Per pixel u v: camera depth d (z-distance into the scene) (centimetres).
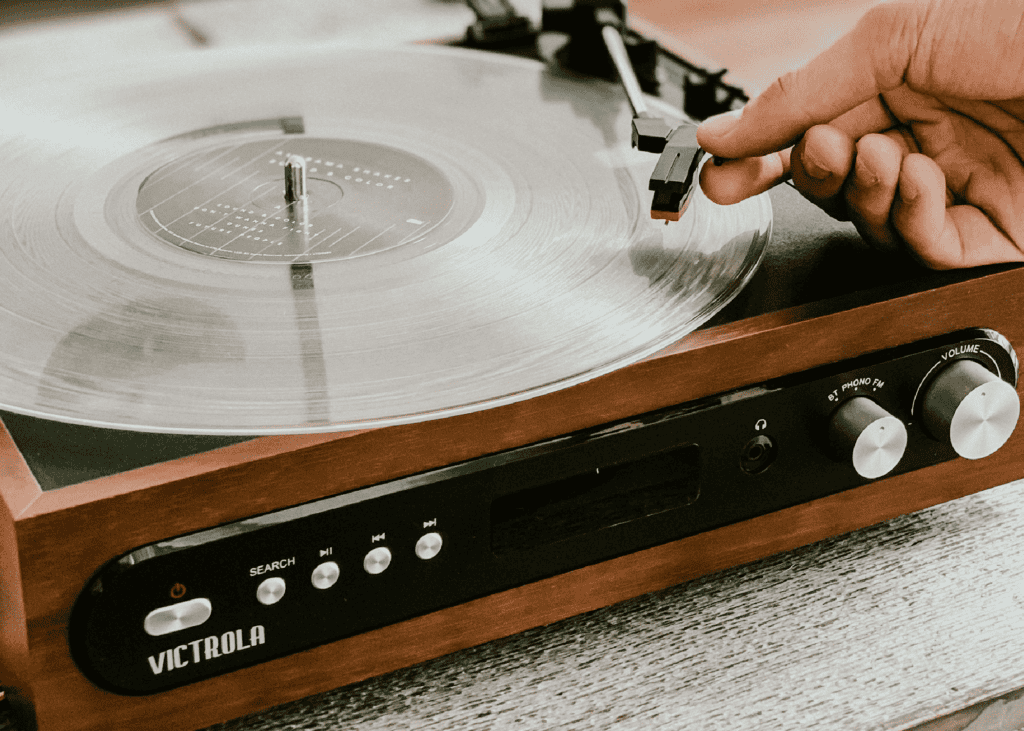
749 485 58
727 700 55
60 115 77
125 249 59
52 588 42
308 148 73
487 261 60
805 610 61
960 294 58
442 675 56
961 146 60
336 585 48
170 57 89
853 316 56
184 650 46
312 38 121
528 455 50
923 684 56
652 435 53
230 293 56
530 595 55
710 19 136
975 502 71
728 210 65
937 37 54
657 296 56
